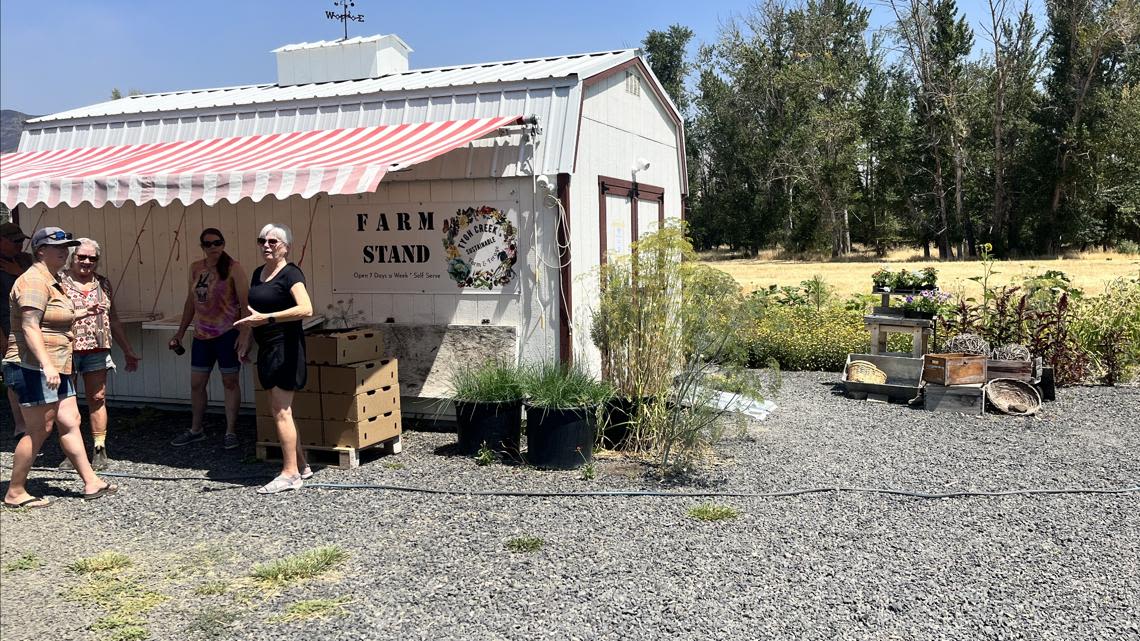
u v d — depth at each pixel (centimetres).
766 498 560
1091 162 4453
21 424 754
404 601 407
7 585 434
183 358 856
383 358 675
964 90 4731
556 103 733
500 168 729
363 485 592
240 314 709
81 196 674
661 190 986
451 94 771
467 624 382
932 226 4981
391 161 596
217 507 555
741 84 5356
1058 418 792
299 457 618
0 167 831
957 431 748
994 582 422
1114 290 1077
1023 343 952
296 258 802
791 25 5450
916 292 935
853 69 5297
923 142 4881
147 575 446
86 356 643
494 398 655
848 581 425
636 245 682
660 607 396
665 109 994
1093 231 4606
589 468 618
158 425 809
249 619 391
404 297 769
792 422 788
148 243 854
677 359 677
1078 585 418
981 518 520
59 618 395
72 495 588
